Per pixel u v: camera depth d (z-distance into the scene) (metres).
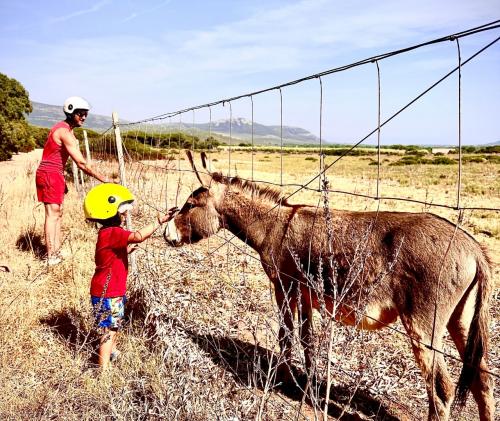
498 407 3.80
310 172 33.88
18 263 6.42
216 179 4.75
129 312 5.20
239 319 5.18
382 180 28.23
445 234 3.21
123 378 3.57
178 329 4.69
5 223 8.39
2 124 32.59
